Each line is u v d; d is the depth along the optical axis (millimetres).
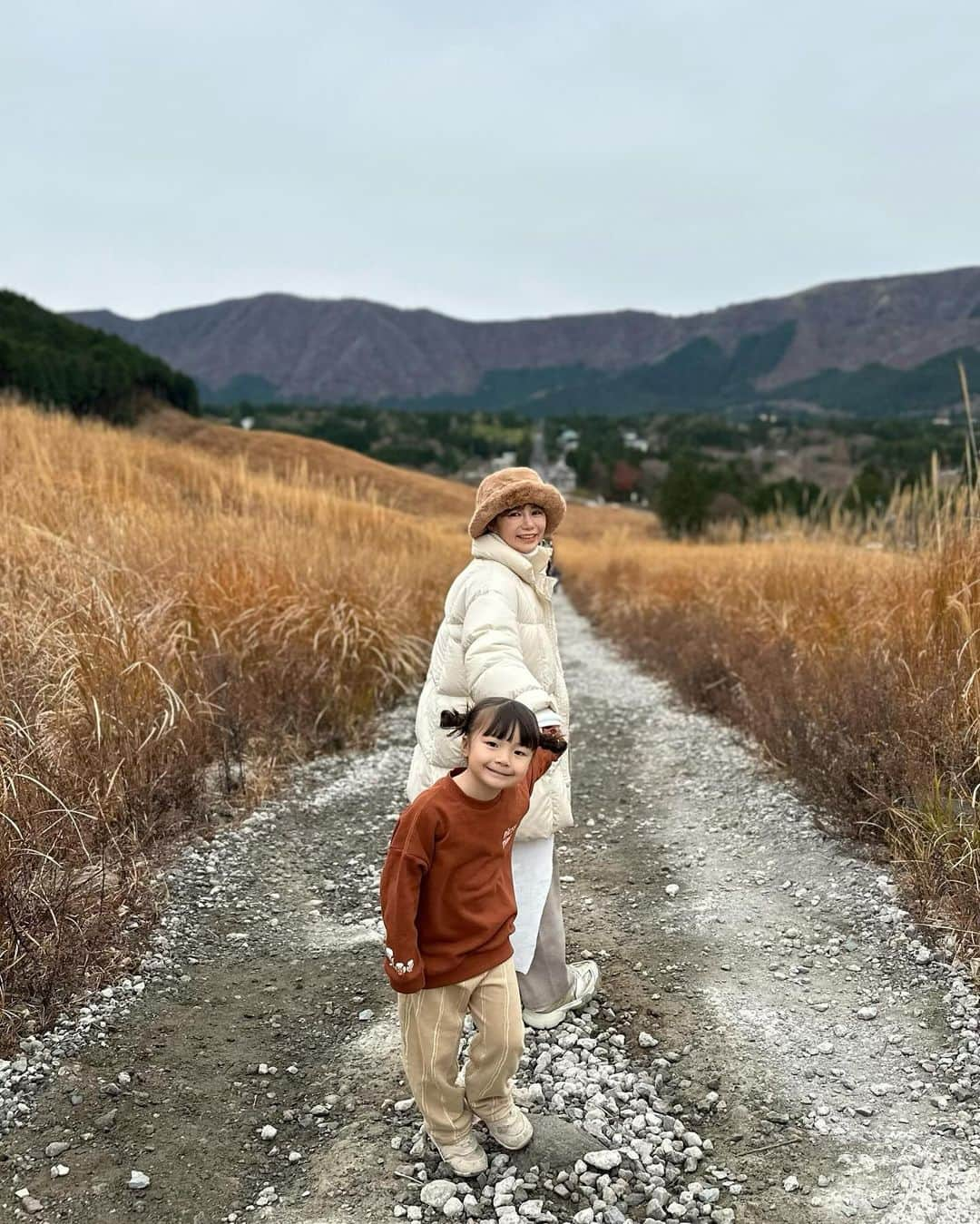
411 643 9164
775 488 57156
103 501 10086
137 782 4664
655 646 11234
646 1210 2449
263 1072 3096
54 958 3398
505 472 3018
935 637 5586
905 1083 2947
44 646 5133
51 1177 2598
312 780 6184
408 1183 2576
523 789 2523
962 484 6066
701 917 4230
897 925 3938
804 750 5539
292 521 11234
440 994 2455
